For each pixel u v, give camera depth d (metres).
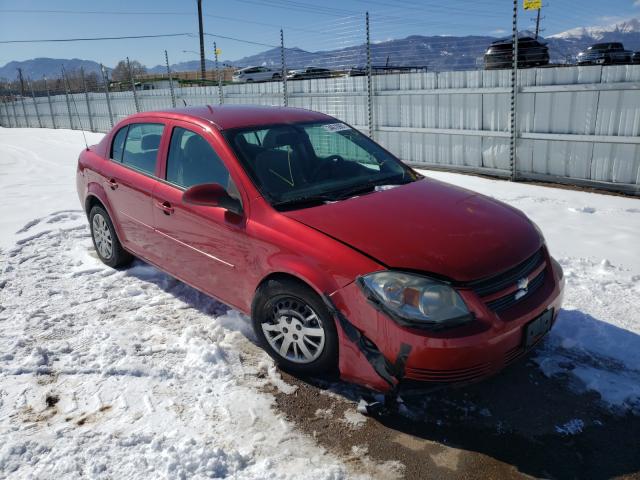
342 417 2.80
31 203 7.75
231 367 3.25
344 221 2.96
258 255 3.12
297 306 3.01
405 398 2.94
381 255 2.68
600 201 7.09
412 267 2.59
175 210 3.75
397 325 2.54
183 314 3.96
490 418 2.78
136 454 2.50
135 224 4.31
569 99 7.95
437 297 2.52
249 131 3.70
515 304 2.72
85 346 3.52
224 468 2.43
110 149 4.72
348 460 2.50
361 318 2.67
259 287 3.19
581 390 2.98
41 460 2.48
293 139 3.79
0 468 2.43
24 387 3.07
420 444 2.60
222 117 3.86
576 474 2.40
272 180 3.36
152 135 4.20
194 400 2.94
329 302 2.76
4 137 23.48
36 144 18.94
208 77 24.16
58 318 3.93
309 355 3.01
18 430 2.69
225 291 3.52
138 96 19.95
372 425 2.73
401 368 2.58
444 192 3.50
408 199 3.28
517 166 8.82
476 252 2.71
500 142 8.93
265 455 2.53
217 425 2.73
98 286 4.53
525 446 2.58
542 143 8.41
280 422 2.76
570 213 6.50
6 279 4.70
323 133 3.99
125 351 3.43
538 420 2.75
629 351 3.29
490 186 8.29
